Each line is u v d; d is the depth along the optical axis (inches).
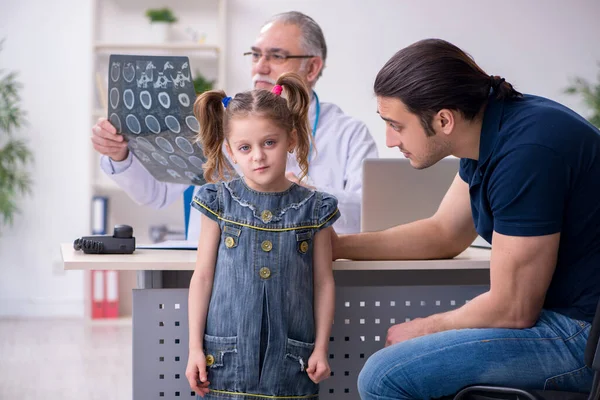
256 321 69.7
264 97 69.6
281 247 70.6
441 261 78.7
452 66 66.3
